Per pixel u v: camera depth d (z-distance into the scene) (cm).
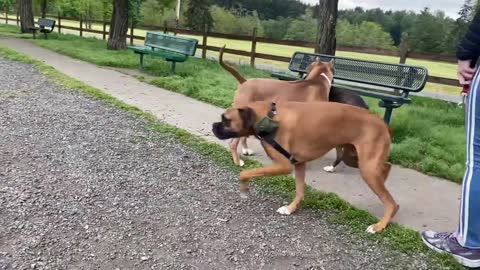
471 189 284
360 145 324
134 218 318
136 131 531
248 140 543
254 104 331
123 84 856
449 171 462
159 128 551
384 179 330
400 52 1073
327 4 937
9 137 467
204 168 430
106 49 1514
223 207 349
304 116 321
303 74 667
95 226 302
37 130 500
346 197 393
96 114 594
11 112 564
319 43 953
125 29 1545
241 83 466
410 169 480
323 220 341
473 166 287
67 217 310
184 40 1030
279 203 366
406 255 297
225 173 422
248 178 343
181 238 297
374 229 325
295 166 347
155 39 1141
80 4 2744
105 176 387
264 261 278
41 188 351
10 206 317
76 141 474
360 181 432
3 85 726
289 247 297
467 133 289
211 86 865
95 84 830
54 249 271
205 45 1525
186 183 390
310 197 377
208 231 309
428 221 352
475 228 286
